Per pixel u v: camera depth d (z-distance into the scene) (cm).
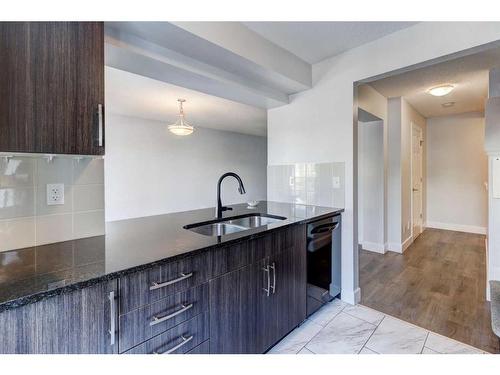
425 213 565
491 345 185
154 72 205
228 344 149
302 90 281
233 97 272
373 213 413
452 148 538
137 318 112
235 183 729
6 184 129
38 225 138
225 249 146
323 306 244
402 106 405
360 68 240
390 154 414
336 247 251
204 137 648
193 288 131
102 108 132
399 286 286
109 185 489
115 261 114
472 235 497
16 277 99
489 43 178
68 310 95
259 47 217
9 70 104
